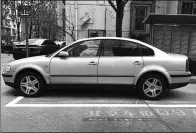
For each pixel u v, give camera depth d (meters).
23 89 5.26
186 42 9.45
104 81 5.10
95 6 12.46
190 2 12.11
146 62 5.03
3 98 5.17
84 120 3.86
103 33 12.66
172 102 5.04
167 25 9.22
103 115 4.12
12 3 24.80
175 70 5.04
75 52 5.18
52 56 5.18
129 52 5.14
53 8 23.62
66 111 4.31
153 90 5.13
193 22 8.88
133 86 5.14
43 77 5.13
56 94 5.59
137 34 12.33
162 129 3.51
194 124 3.74
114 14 12.47
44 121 3.78
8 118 3.90
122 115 4.13
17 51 11.16
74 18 12.55
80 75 5.09
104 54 5.14
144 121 3.84
